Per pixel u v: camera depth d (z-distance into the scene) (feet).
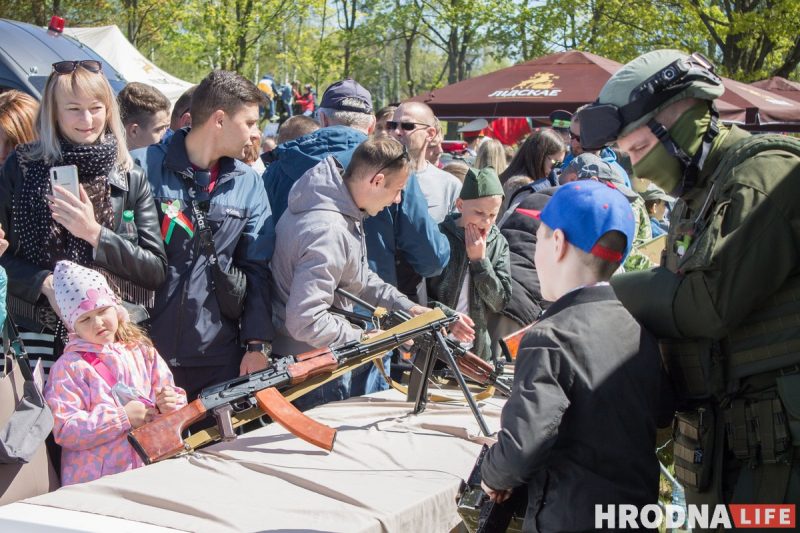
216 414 8.23
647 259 14.60
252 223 11.19
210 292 10.83
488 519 7.00
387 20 107.34
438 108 33.40
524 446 6.23
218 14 93.30
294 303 10.25
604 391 6.49
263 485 7.48
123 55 48.60
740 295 6.51
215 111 10.69
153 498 7.03
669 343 7.19
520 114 32.27
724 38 67.31
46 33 24.80
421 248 12.59
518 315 14.40
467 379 11.03
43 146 10.00
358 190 10.66
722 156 7.20
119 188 10.20
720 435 6.95
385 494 7.27
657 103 7.18
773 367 6.61
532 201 15.35
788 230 6.46
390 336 9.26
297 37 113.50
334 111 14.73
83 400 9.36
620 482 6.54
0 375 8.68
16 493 8.49
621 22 74.02
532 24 83.05
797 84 48.03
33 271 9.92
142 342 10.12
